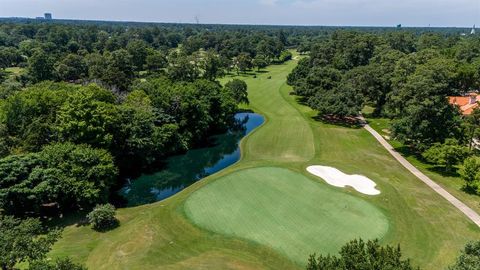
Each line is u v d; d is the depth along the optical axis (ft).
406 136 173.27
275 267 92.89
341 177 147.84
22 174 116.88
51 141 147.33
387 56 317.42
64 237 108.88
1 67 438.40
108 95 180.24
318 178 146.41
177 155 196.95
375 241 63.77
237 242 103.81
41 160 122.62
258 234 107.45
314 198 129.08
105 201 130.82
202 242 104.63
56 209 126.62
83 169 124.77
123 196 146.41
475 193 135.33
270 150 193.88
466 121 177.58
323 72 281.54
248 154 189.67
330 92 249.14
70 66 376.27
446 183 144.46
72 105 143.54
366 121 245.04
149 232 110.42
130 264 94.68
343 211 119.65
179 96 199.52
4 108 154.10
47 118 154.92
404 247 100.27
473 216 118.21
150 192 150.61
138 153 166.40
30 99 158.30
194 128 208.33
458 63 277.44
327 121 244.01
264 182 142.72
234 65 504.43
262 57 508.94
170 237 107.65
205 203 127.03
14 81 313.12
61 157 124.77
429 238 104.99
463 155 150.92
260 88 359.46
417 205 124.98
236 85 284.82
